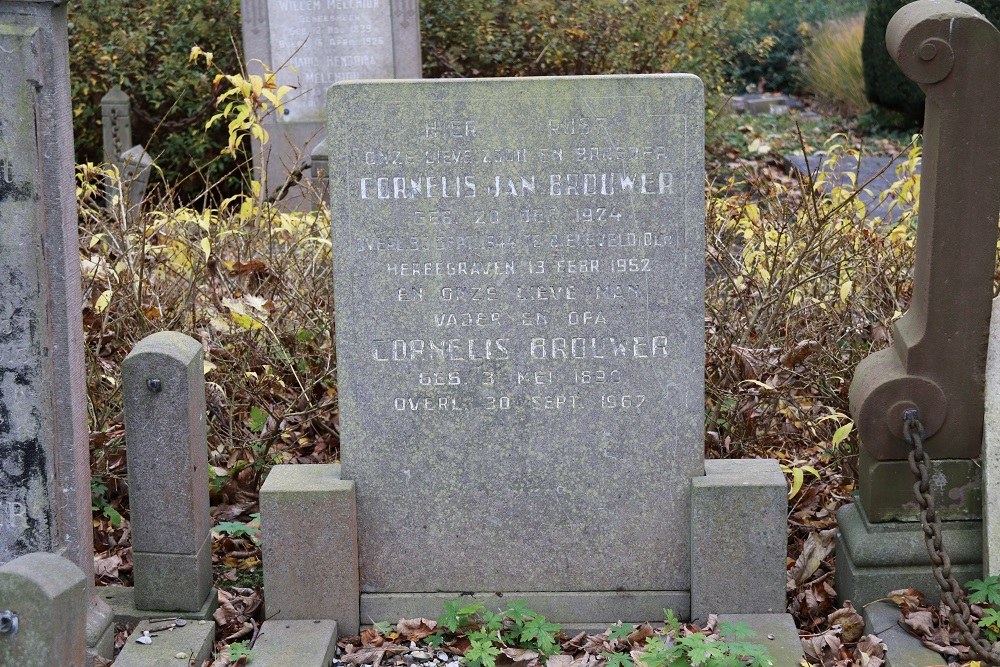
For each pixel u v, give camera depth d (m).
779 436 6.01
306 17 11.05
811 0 21.69
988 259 4.41
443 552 4.70
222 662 4.35
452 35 12.67
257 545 5.40
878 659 4.32
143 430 4.49
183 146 12.05
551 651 4.45
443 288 4.48
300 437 6.13
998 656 4.23
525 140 4.37
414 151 4.39
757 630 4.45
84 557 4.34
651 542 4.65
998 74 4.26
